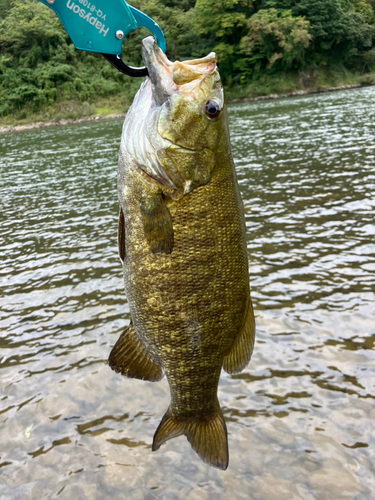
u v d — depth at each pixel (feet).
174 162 1.31
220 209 1.37
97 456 2.31
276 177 8.03
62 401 2.70
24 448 2.39
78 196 8.38
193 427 1.58
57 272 4.66
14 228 6.58
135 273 1.40
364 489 2.02
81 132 24.56
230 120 21.50
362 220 5.23
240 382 2.75
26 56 38.29
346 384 2.65
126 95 37.83
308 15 40.75
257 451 2.26
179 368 1.47
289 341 3.09
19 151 18.19
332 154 9.65
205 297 1.40
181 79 1.31
